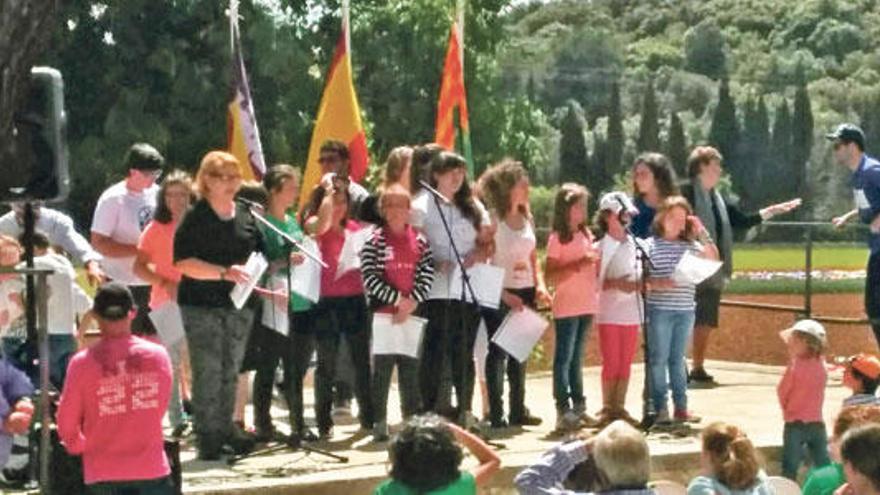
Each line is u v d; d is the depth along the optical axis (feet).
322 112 48.16
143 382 29.35
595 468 26.84
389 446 25.79
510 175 40.57
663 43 273.95
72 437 29.35
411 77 136.77
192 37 124.88
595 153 225.97
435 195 38.81
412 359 39.24
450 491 25.39
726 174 234.58
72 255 39.83
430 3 136.15
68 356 37.76
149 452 29.53
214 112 123.03
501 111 143.33
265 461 37.29
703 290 50.67
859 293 93.30
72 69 123.75
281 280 38.63
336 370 41.91
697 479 29.63
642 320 42.11
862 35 270.67
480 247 39.70
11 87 24.72
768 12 281.74
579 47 254.27
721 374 54.39
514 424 42.34
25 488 33.86
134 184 40.34
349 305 40.04
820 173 233.14
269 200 38.32
